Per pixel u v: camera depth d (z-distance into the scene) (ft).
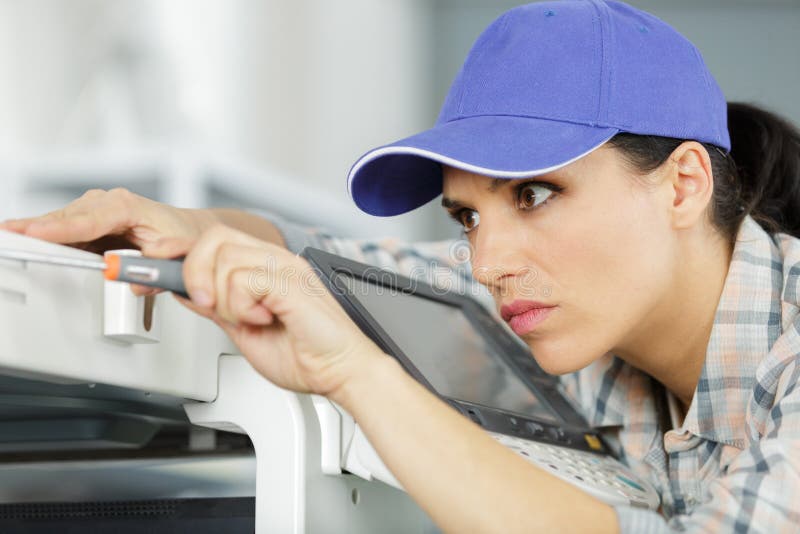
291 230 3.78
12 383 1.98
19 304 1.72
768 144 3.37
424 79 9.58
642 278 2.71
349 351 1.94
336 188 8.82
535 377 3.51
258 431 2.33
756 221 3.26
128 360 2.01
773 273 3.01
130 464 2.59
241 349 2.01
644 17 2.91
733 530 2.05
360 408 1.95
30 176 6.95
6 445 2.72
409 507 2.98
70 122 7.53
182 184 6.83
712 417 3.04
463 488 1.91
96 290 1.93
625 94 2.67
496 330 3.70
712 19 9.24
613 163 2.66
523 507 1.92
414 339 2.93
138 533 2.54
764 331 2.96
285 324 1.91
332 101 8.78
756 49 9.18
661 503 3.23
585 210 2.61
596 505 2.02
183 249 1.99
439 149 2.50
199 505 2.51
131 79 7.64
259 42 8.12
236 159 7.75
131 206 2.52
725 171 3.04
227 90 7.91
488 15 9.63
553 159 2.47
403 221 9.12
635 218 2.69
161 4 7.68
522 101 2.65
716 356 3.00
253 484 2.48
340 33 8.84
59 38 7.52
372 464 2.36
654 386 3.47
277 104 8.28
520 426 2.81
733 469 2.24
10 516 2.65
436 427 1.94
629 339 3.06
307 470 2.31
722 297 2.99
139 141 7.60
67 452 2.74
